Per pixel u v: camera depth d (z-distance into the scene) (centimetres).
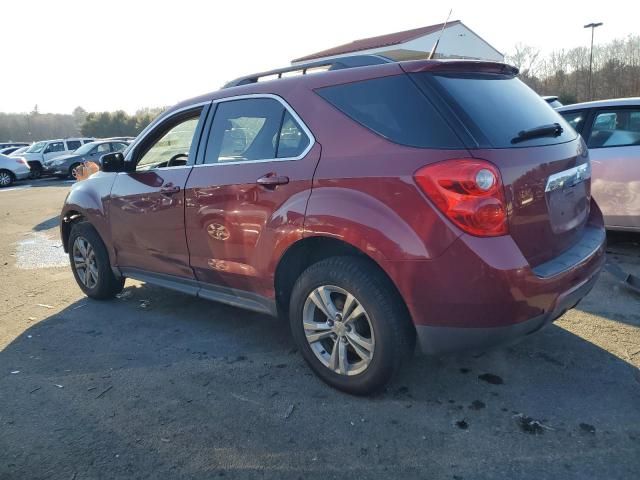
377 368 276
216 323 423
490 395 292
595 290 443
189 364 349
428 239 246
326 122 293
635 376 304
